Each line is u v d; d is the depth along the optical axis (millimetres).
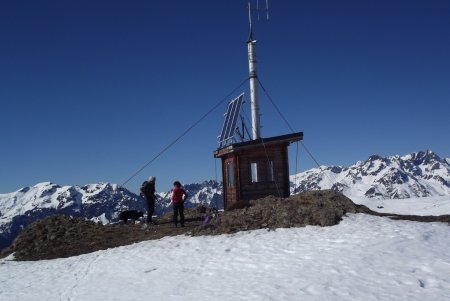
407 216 20016
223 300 11297
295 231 17688
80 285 14758
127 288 13578
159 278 14172
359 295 10586
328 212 18484
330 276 12133
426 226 16953
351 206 19719
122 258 17656
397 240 14906
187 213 26328
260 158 25594
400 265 12516
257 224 19234
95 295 13289
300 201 20281
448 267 12109
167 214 26812
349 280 11672
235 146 24922
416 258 13016
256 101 28125
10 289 15477
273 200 21312
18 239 23625
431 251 13625
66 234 23281
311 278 12148
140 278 14523
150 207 24312
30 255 21672
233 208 22203
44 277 16766
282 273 12922
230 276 13352
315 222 18219
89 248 21016
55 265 18703
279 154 25672
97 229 23891
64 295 13789
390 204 36125
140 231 22688
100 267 16875
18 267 19422
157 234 21203
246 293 11594
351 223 17750
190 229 21016
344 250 14375
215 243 17594
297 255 14555
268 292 11445
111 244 21031
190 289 12594
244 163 25344
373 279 11602
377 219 18297
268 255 15000
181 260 15945
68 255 20562
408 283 11133
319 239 16094
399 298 10219
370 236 15703
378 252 13781
